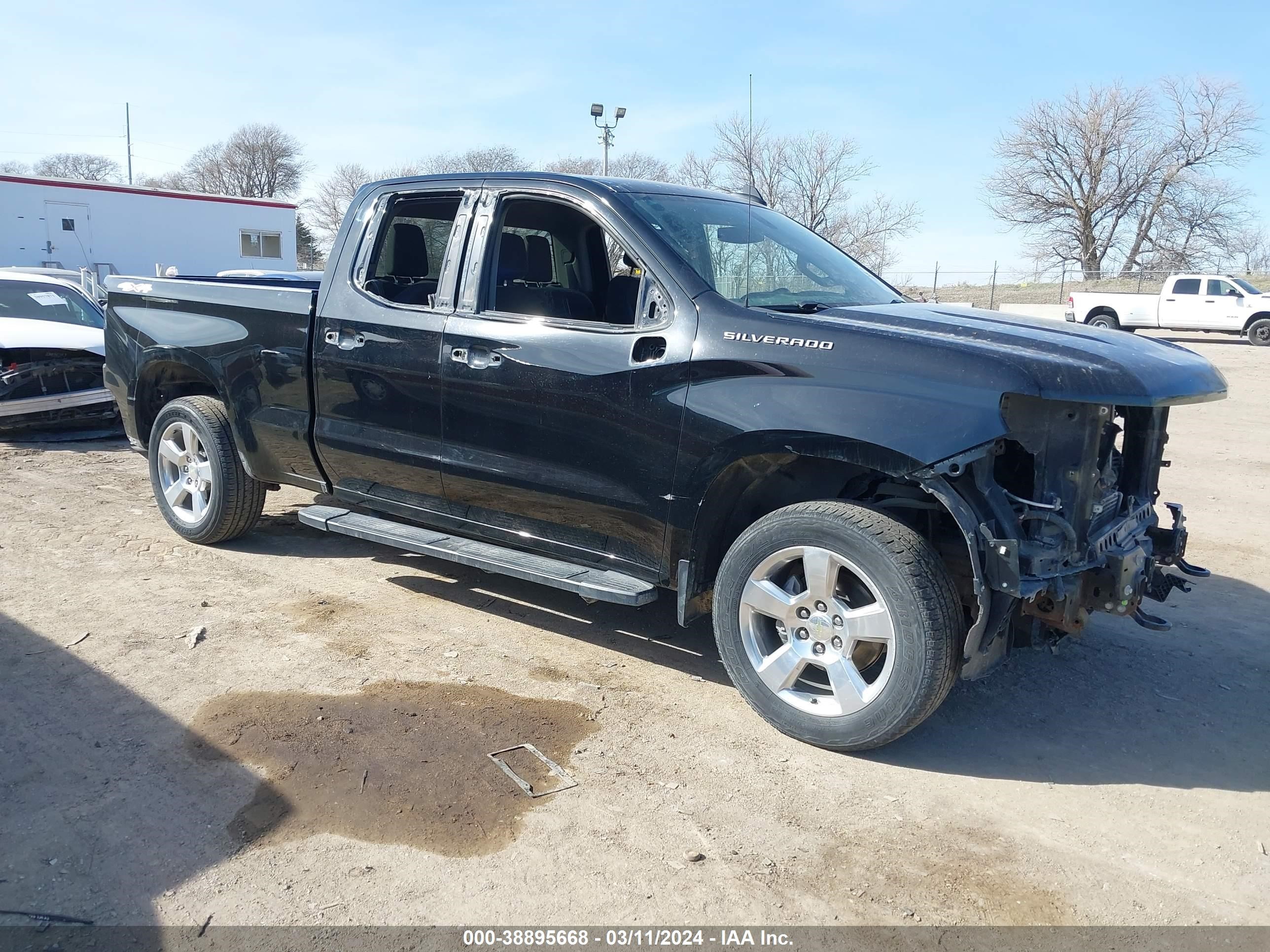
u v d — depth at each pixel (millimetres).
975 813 3277
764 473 3818
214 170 76938
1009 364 3258
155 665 4207
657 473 3873
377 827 3076
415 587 5340
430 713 3846
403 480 4762
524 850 2992
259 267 30281
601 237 5312
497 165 36531
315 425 5055
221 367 5434
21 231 25297
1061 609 3520
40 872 2814
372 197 4922
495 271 4453
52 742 3537
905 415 3316
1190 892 2889
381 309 4711
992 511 3324
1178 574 5848
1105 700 4160
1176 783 3506
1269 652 4703
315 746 3549
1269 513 7289
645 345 3900
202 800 3195
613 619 4961
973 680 4320
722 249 4242
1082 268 48750
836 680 3557
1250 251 46438
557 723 3795
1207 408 13242
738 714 3932
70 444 9352
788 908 2770
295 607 4969
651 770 3473
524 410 4211
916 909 2777
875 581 3410
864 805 3295
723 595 3805
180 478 5941
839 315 3814
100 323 10414
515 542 4457
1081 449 3422
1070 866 2998
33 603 4895
